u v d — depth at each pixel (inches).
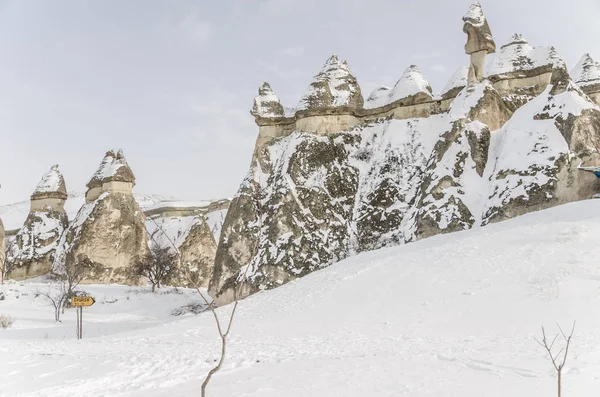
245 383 451.8
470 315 774.5
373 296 969.5
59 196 2733.8
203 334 898.1
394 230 1550.2
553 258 916.0
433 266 1029.2
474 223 1352.1
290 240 1560.0
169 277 2368.4
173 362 585.0
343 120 1819.6
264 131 1951.3
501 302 797.2
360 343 679.1
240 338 811.4
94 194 2514.8
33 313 1760.6
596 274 817.5
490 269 936.9
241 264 1658.5
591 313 695.7
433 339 673.0
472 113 1550.2
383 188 1642.5
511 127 1443.2
